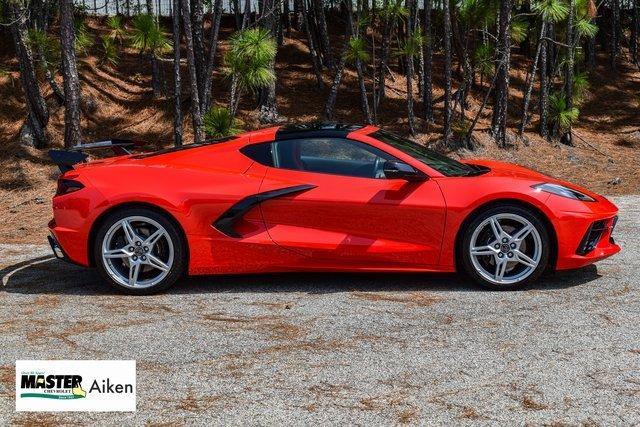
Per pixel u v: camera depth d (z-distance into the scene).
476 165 5.76
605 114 16.75
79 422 3.18
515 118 15.45
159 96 14.41
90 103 14.01
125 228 5.22
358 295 5.07
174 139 13.08
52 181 11.40
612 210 5.31
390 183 5.18
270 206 5.21
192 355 3.95
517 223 5.12
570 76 14.34
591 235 5.22
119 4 17.84
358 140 5.34
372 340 4.12
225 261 5.26
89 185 5.29
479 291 5.10
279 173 5.28
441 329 4.28
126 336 4.30
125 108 14.21
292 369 3.71
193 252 5.24
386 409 3.22
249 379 3.60
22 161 12.11
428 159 5.39
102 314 4.78
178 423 3.14
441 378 3.55
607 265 5.74
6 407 3.35
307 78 15.55
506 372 3.61
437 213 5.09
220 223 5.22
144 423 3.15
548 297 4.90
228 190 5.23
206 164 5.38
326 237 5.19
